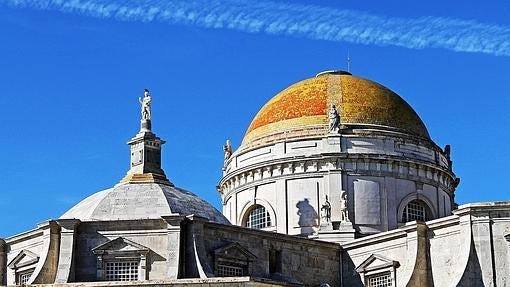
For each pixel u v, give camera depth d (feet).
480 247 219.82
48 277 219.00
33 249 234.79
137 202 229.86
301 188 279.90
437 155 291.99
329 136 280.31
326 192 276.62
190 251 219.20
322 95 295.07
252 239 235.81
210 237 225.97
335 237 264.93
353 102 291.17
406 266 236.02
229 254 228.43
